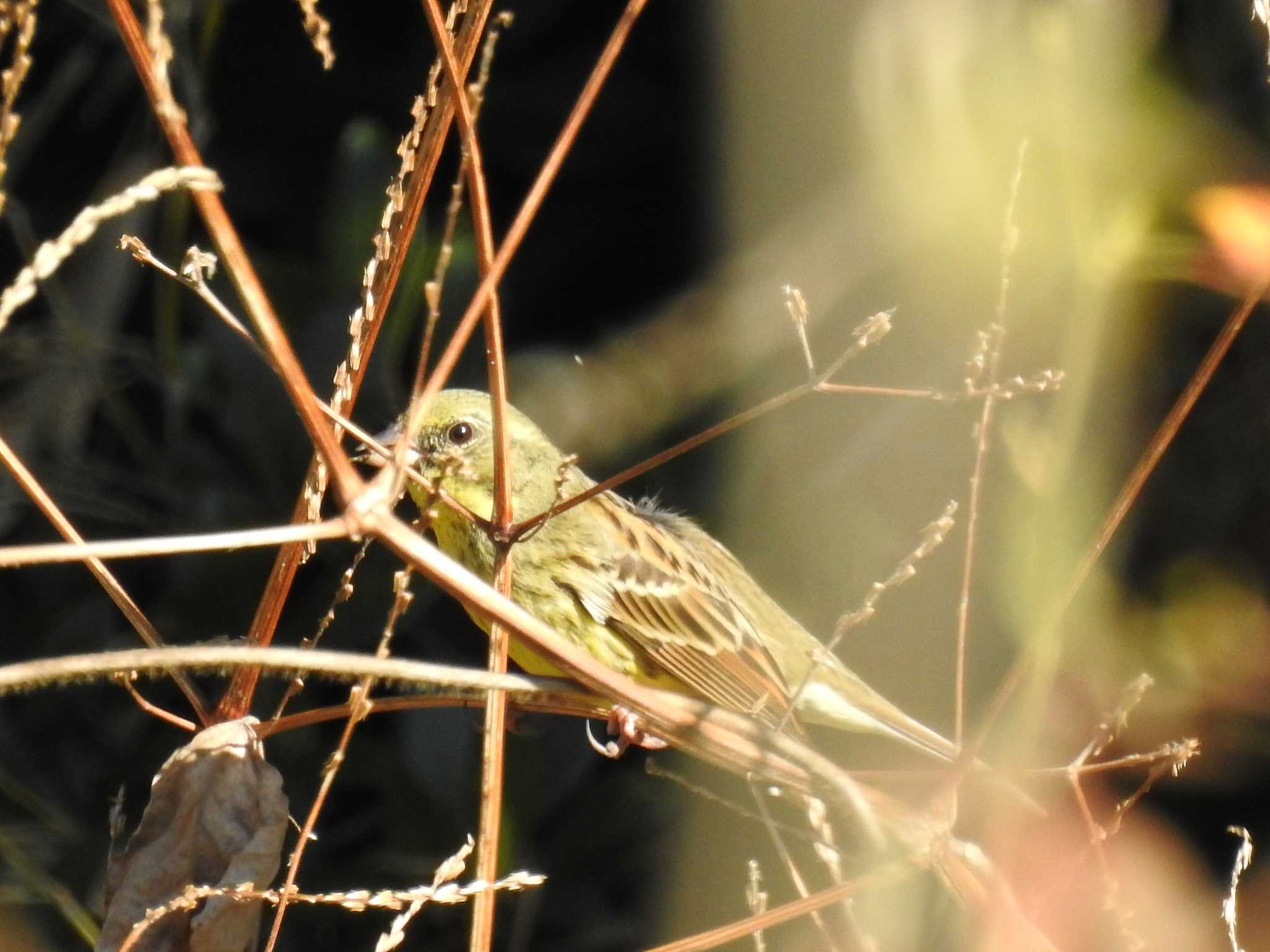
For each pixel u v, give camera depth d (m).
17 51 3.40
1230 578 8.44
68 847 9.38
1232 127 7.59
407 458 3.55
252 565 9.62
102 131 11.23
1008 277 5.38
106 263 10.53
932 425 8.51
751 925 3.96
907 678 8.86
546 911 9.52
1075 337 5.84
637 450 10.10
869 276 8.70
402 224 4.18
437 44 4.06
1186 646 7.41
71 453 10.34
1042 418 7.62
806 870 8.25
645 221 11.31
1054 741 6.97
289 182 11.23
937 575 8.58
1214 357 4.11
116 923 3.89
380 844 9.73
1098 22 5.91
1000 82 6.20
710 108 9.89
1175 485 9.05
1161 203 5.93
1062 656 6.99
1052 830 6.06
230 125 11.23
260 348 3.62
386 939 3.70
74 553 3.07
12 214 10.51
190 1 10.27
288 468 9.56
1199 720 7.35
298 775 9.45
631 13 3.75
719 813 8.99
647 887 9.44
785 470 9.35
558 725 9.18
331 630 9.43
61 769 10.02
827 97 8.23
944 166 6.39
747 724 3.77
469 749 9.20
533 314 11.16
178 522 10.07
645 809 9.41
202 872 3.91
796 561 9.27
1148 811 7.18
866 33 6.76
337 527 3.25
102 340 10.39
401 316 9.25
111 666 3.07
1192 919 6.41
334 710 4.02
